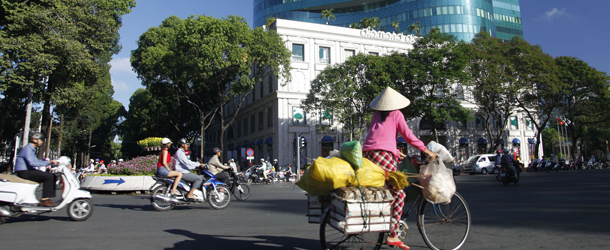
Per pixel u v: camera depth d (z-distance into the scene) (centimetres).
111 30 2294
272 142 3703
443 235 434
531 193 1188
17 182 652
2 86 1816
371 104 422
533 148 4803
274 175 2766
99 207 961
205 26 2734
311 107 3036
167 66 3238
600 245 464
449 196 405
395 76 2859
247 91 3169
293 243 507
